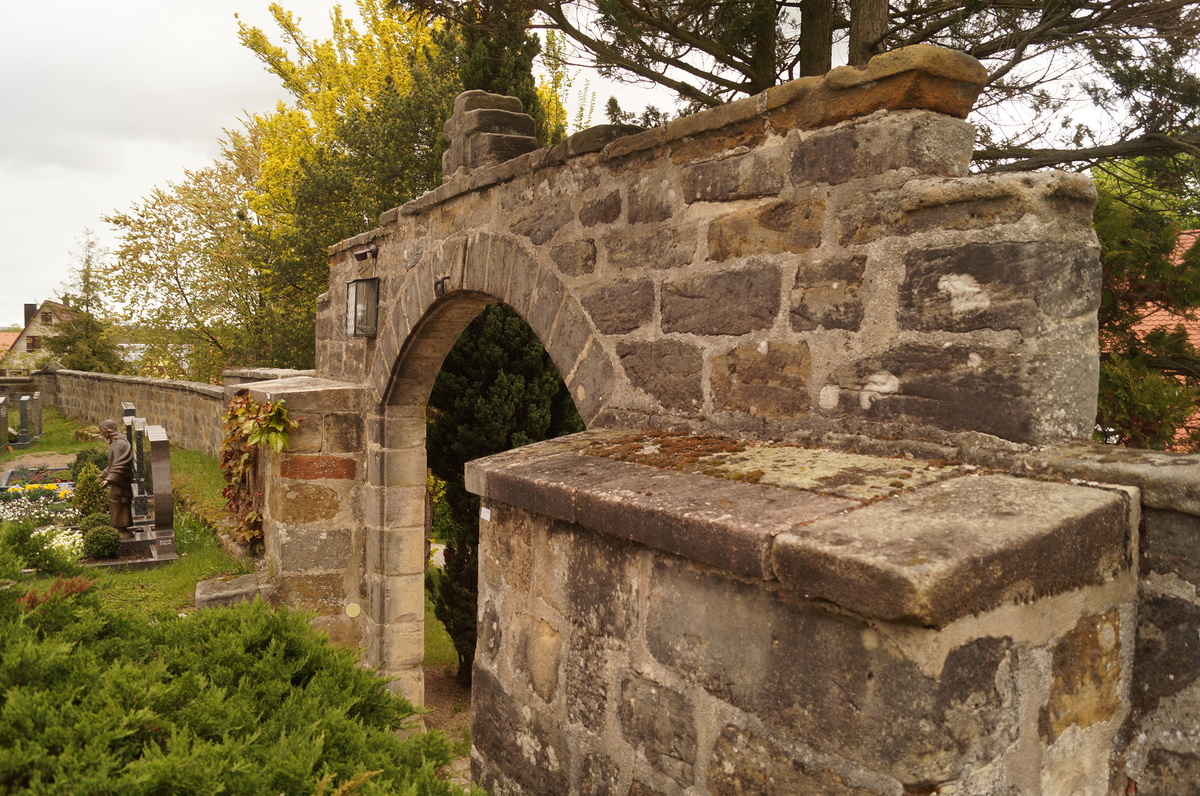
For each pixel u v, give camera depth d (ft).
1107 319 15.75
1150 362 15.40
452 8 16.06
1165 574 5.35
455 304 14.89
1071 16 13.42
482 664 8.37
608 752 6.54
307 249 40.88
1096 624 5.22
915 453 6.30
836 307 6.95
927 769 4.26
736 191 7.91
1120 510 5.20
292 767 4.99
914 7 16.26
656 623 6.02
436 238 14.78
